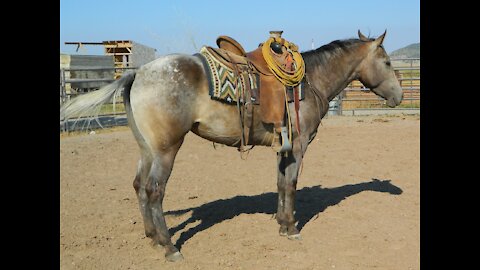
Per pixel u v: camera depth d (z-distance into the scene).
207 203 6.38
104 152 9.80
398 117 15.59
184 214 5.86
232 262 4.38
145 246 4.78
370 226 5.36
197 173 8.13
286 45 5.01
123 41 20.27
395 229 5.25
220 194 6.85
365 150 9.87
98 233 5.11
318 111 5.17
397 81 5.64
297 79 4.85
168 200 6.52
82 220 5.53
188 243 4.86
